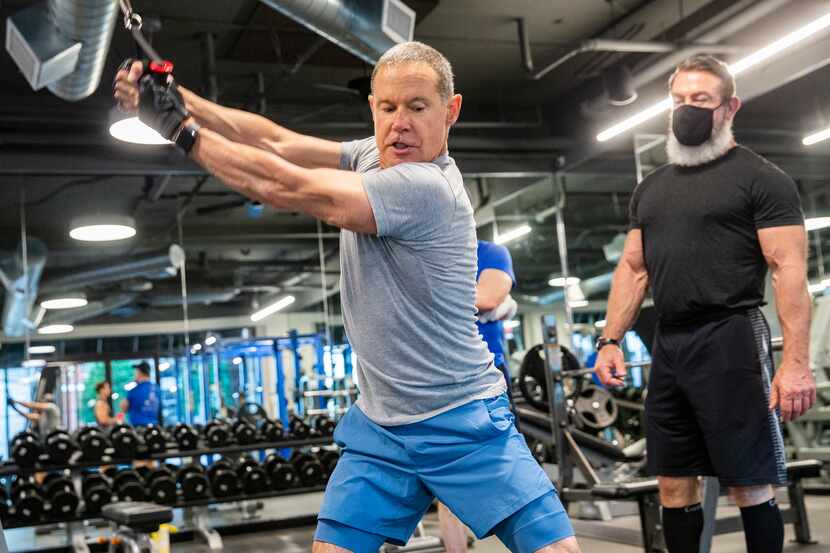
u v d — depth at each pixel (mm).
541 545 1335
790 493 4055
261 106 5945
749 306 1960
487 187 7566
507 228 7590
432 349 1364
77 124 5875
